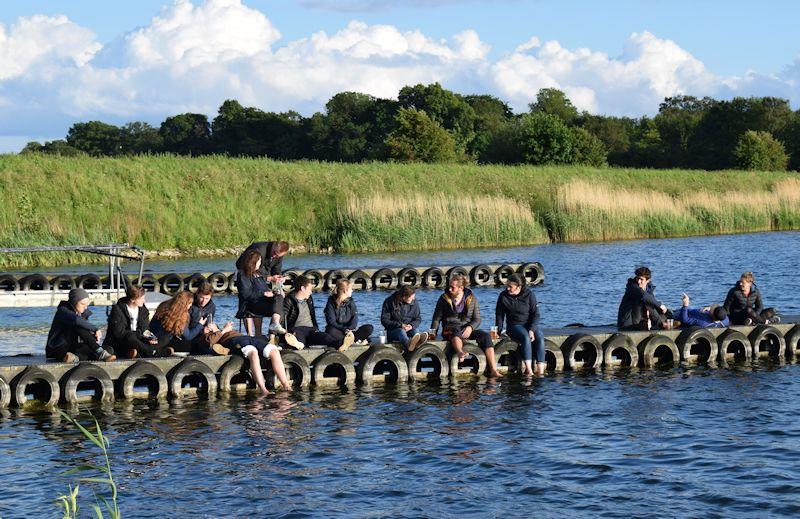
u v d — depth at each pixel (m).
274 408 13.80
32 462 11.15
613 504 9.63
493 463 11.02
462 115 117.62
